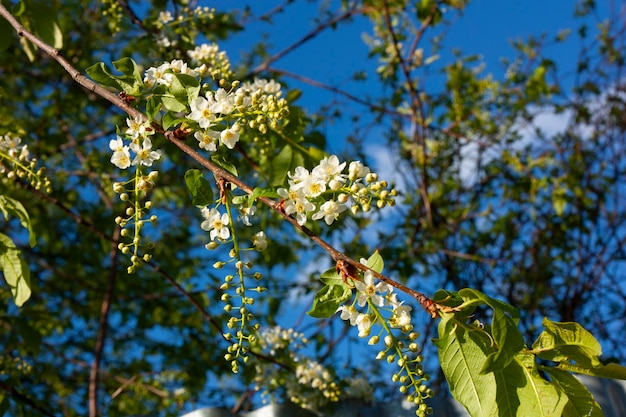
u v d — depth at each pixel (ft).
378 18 19.15
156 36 12.73
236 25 14.23
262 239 6.96
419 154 22.20
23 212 8.98
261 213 14.25
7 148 9.19
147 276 22.66
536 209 24.47
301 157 10.81
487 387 5.95
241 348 6.66
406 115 20.33
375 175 6.36
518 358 6.20
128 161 7.07
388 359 6.25
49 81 21.08
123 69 7.31
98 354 16.75
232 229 6.86
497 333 5.56
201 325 21.93
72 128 23.16
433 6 17.89
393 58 18.75
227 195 6.88
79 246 22.06
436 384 20.71
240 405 17.43
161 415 20.51
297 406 11.91
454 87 22.77
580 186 24.30
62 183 20.97
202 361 21.58
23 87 23.36
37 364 21.33
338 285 6.31
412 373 6.23
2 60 20.61
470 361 6.00
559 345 6.13
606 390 11.58
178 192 21.63
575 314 25.27
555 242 24.80
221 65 11.22
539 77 21.75
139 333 23.98
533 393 6.00
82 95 20.81
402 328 6.37
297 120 10.78
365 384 12.22
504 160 23.38
